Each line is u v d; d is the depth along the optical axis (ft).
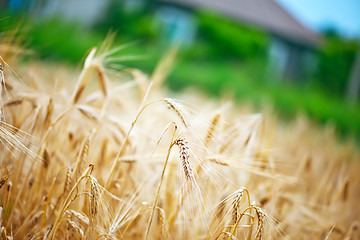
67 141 3.54
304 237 3.74
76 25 24.26
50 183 3.37
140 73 3.89
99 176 3.45
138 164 3.59
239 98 23.11
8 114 3.46
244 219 3.24
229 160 3.26
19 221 3.33
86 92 4.00
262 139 3.96
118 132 3.43
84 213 3.09
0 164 3.31
